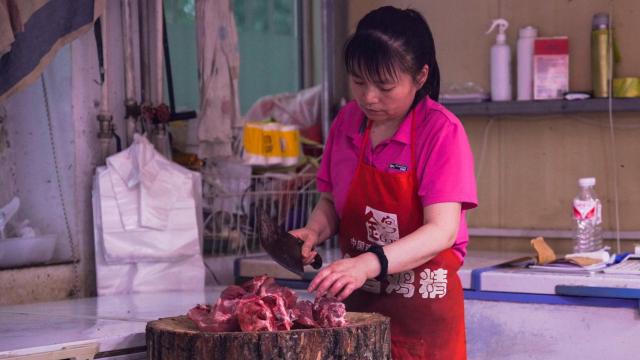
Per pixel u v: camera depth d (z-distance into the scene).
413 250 1.59
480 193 3.40
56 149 2.67
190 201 2.71
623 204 3.15
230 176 3.14
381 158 1.79
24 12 2.32
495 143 3.37
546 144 3.28
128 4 2.75
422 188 1.71
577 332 2.39
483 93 3.24
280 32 3.91
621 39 3.12
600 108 3.01
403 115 1.77
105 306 2.12
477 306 2.56
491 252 3.29
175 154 3.01
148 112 2.77
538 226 3.30
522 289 2.46
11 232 2.64
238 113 3.04
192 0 3.52
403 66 1.59
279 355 1.34
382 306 1.86
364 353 1.41
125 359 1.60
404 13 1.65
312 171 3.43
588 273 2.45
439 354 1.83
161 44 2.83
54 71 2.66
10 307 2.16
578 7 3.19
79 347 1.50
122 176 2.60
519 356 2.48
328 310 1.46
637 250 2.73
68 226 2.65
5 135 2.74
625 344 2.32
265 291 1.55
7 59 2.30
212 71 2.93
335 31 3.58
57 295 2.59
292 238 1.70
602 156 3.18
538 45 3.14
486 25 3.36
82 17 2.44
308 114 3.61
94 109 2.69
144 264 2.65
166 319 1.58
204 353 1.36
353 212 1.85
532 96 3.17
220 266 3.09
